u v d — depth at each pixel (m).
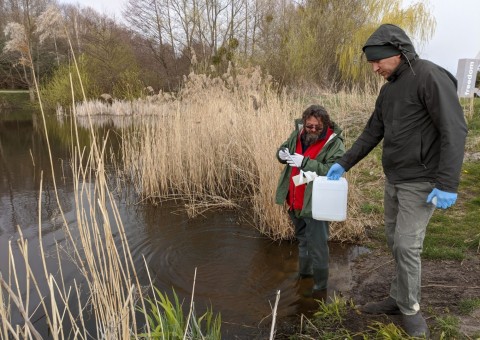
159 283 3.59
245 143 6.26
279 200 3.35
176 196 6.29
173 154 6.62
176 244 4.42
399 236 2.42
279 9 15.87
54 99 21.55
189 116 6.99
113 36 21.05
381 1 14.14
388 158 2.47
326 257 3.22
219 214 5.43
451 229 4.11
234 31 20.16
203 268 3.88
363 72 13.68
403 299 2.49
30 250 4.22
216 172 6.48
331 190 2.87
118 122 16.27
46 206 5.69
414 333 2.44
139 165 7.19
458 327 2.55
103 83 20.73
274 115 5.29
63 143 11.55
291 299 3.27
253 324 2.96
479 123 7.11
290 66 13.43
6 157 9.43
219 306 3.22
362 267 3.69
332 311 2.91
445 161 2.12
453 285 3.12
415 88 2.26
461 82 7.53
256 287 3.50
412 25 13.81
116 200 6.07
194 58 9.17
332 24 14.12
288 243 4.43
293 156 3.07
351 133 7.75
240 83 7.54
